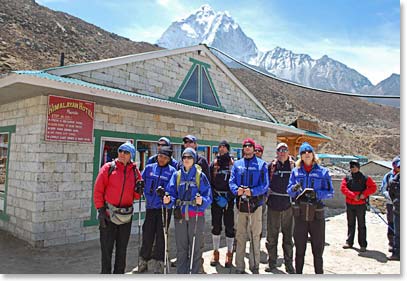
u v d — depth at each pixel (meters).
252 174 5.16
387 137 85.12
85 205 7.19
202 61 11.55
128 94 7.08
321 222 4.66
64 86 6.04
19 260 5.62
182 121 9.78
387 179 7.15
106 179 4.53
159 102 7.79
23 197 6.89
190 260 4.73
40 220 6.48
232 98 12.84
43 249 6.30
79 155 7.13
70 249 6.40
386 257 6.60
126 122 8.13
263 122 11.79
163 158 5.21
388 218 7.01
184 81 10.78
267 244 5.60
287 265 5.45
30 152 6.79
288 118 75.62
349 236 7.31
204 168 5.52
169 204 4.68
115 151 7.88
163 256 5.12
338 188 13.65
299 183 4.73
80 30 68.62
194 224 4.70
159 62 9.98
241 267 5.23
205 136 10.65
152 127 8.81
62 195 6.82
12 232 7.16
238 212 5.24
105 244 4.50
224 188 5.72
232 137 11.88
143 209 8.30
